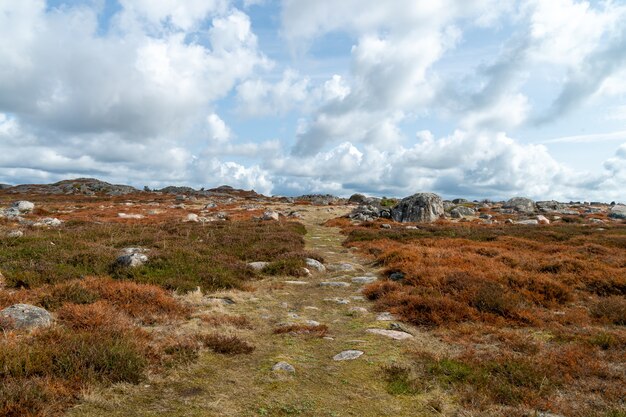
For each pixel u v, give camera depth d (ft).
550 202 256.32
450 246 75.92
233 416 17.54
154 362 23.06
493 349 27.45
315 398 19.70
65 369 20.02
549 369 23.29
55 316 29.45
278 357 25.18
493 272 47.93
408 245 74.74
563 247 72.74
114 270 46.88
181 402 18.74
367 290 45.42
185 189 421.59
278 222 131.03
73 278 41.86
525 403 19.48
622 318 34.17
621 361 25.00
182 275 46.98
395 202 235.20
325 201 284.20
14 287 37.68
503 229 111.24
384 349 27.35
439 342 29.58
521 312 35.19
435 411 18.83
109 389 19.34
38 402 16.80
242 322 33.06
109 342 23.12
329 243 96.32
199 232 92.38
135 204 248.52
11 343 21.71
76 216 146.61
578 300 42.19
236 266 55.62
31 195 335.26
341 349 27.53
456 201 293.02
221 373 22.53
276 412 18.11
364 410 18.70
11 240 61.67
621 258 61.05
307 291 47.57
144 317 31.55
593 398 20.12
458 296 39.42
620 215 176.86
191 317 33.76
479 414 18.51
